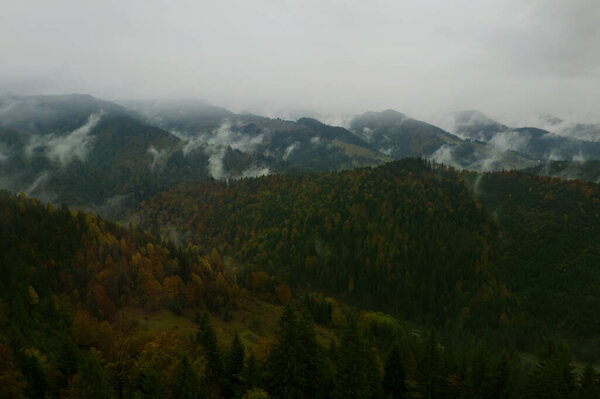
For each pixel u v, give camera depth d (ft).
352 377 209.46
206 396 205.57
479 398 234.58
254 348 253.44
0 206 475.31
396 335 416.67
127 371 205.36
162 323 370.53
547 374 220.02
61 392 204.03
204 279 474.90
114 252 459.32
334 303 553.64
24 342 245.65
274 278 595.06
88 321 289.33
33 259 383.24
